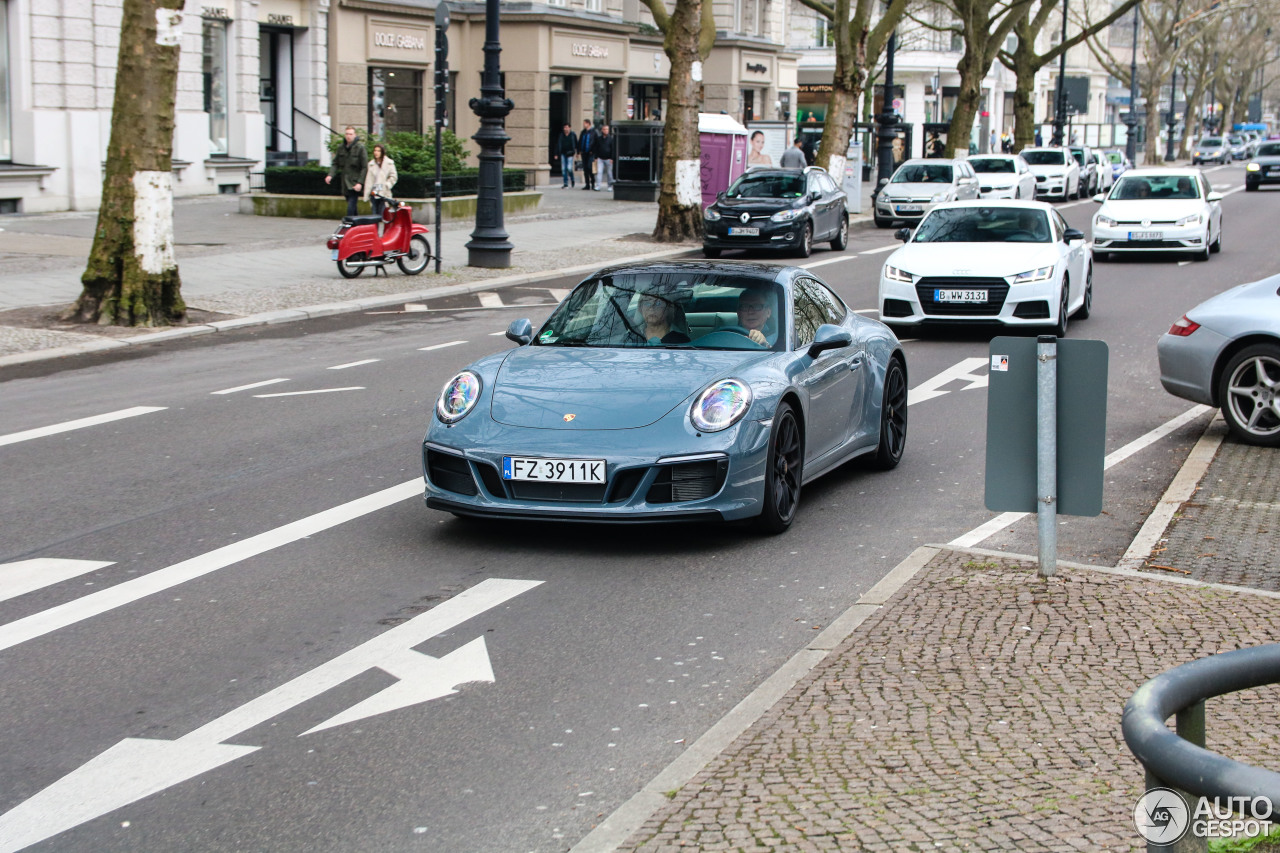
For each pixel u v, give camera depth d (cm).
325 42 3584
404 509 768
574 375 707
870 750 416
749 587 625
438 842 380
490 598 608
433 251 2328
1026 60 5438
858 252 2691
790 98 5722
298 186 2816
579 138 4219
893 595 582
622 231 2825
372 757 439
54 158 2722
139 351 1385
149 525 733
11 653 539
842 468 895
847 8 3312
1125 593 578
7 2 2644
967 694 463
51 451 918
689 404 673
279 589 621
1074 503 601
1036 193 4419
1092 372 589
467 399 698
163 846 379
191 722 468
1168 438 975
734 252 2589
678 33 2638
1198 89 9475
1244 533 700
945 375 1250
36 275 1814
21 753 443
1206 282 2031
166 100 1492
